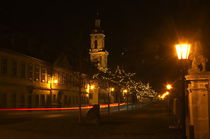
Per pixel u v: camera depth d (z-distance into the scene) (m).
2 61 33.69
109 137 14.77
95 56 77.31
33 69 41.25
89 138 14.38
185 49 9.14
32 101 40.34
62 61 51.22
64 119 26.48
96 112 21.59
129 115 32.59
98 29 79.12
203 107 10.48
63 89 51.81
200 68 10.57
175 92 21.03
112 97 77.19
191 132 9.59
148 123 22.33
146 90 79.88
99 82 51.91
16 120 25.14
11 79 35.50
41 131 16.94
